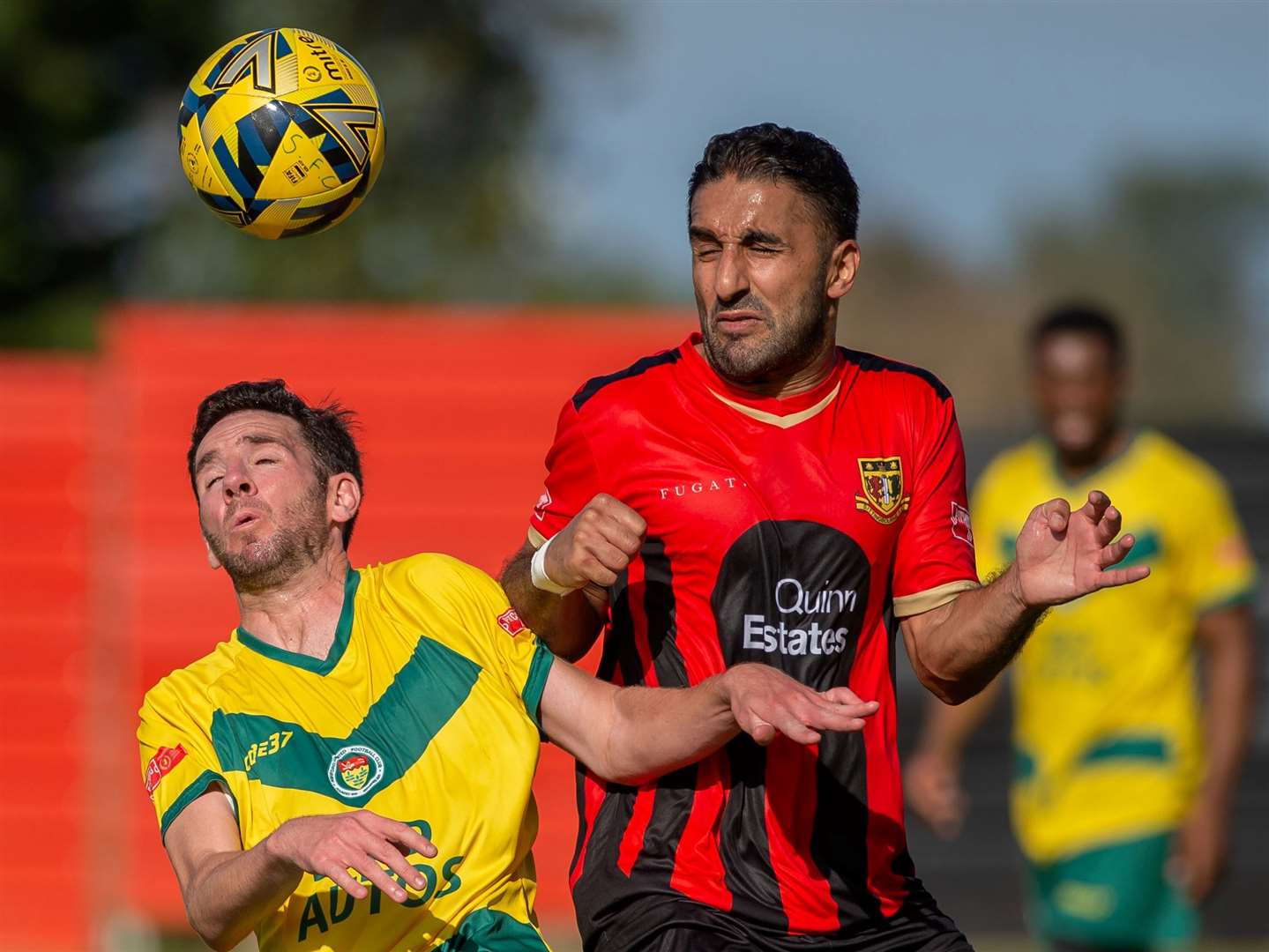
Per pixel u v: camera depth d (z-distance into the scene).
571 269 121.31
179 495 40.53
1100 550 15.47
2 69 83.31
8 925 39.41
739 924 16.25
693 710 15.85
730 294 16.16
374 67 92.56
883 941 16.64
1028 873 37.41
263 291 88.12
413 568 17.84
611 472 16.97
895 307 193.62
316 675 17.09
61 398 40.47
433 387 40.97
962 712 30.27
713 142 16.64
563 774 39.47
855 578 16.61
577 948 37.78
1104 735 27.69
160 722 16.98
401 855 14.31
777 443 16.70
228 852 15.79
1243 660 27.66
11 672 39.91
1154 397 195.75
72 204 87.38
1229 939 38.53
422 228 93.50
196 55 88.81
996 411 178.62
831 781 16.48
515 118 96.25
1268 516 39.84
